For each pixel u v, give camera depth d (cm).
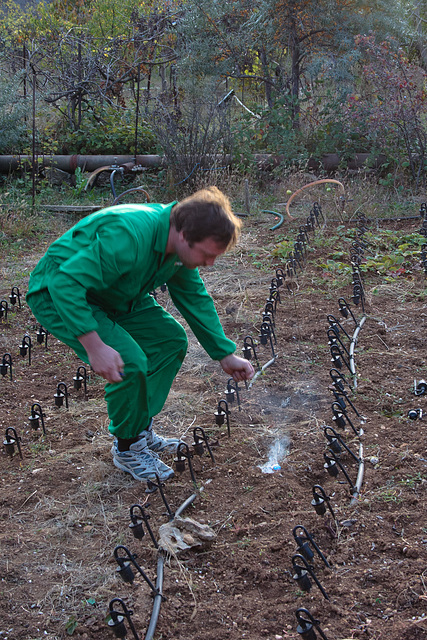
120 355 258
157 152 1008
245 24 1078
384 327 486
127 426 291
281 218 824
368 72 978
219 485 304
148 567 251
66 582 243
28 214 845
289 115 1030
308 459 319
